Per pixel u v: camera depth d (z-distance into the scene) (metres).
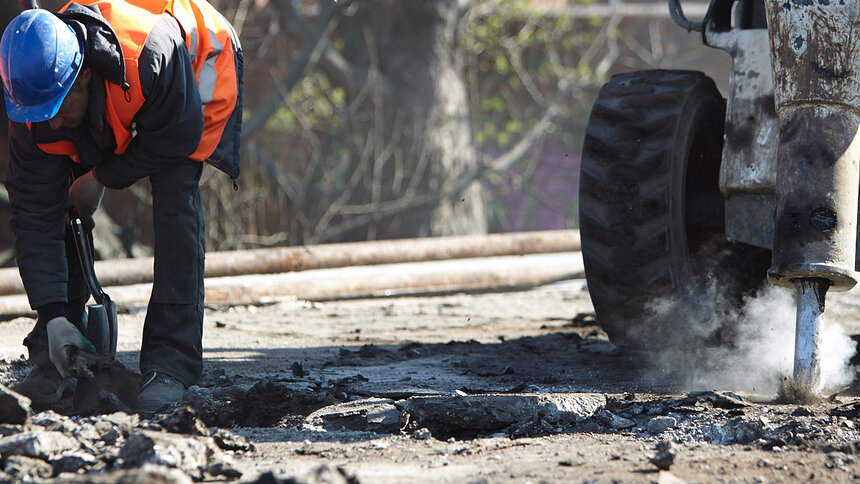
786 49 9.01
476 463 7.26
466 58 46.91
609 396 9.27
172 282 9.27
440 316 19.47
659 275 11.20
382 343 15.30
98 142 8.64
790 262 8.92
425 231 40.19
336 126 42.12
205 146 9.30
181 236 9.23
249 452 7.64
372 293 22.78
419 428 8.52
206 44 9.20
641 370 12.13
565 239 27.45
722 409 8.84
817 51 8.85
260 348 14.41
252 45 42.16
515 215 49.03
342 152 41.03
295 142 42.81
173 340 9.26
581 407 8.91
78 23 8.38
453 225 40.88
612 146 11.49
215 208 34.88
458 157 41.34
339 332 16.80
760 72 10.60
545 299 22.42
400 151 40.22
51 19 8.28
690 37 53.12
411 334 16.62
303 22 37.59
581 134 49.38
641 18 52.47
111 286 20.72
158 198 9.23
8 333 15.75
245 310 20.47
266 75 42.81
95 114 8.47
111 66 8.33
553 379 11.33
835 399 9.41
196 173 9.35
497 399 8.67
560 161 49.78
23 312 18.16
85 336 10.05
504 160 43.06
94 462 6.72
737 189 10.69
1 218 36.09
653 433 8.33
